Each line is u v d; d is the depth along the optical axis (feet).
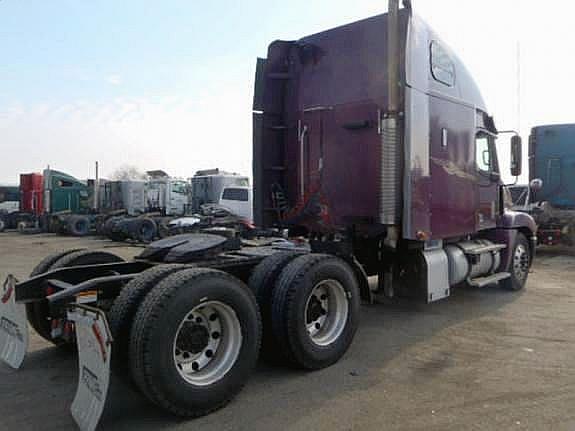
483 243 26.63
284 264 15.93
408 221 19.16
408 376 15.19
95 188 97.25
